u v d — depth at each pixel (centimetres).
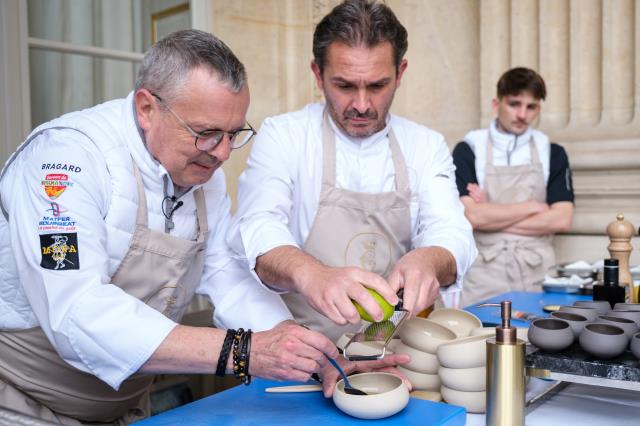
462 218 171
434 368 123
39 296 118
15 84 268
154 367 114
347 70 151
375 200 172
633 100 331
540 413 115
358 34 149
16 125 269
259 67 361
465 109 388
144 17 321
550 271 249
